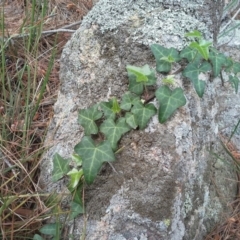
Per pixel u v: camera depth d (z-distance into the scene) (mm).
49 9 541
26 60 462
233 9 580
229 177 409
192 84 349
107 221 324
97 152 327
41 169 379
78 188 335
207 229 374
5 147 391
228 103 468
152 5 381
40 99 404
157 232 318
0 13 504
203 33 370
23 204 365
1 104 429
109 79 366
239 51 506
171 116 337
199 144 348
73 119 373
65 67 399
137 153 333
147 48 359
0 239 338
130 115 338
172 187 324
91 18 392
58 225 326
